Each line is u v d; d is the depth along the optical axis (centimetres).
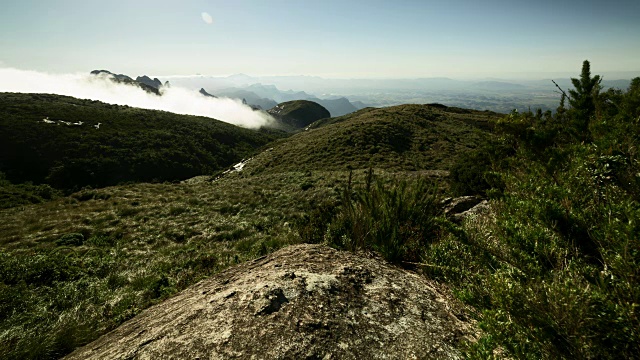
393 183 456
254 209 1811
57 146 7288
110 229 1547
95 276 818
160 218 1727
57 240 1365
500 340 135
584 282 145
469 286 206
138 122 10775
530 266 162
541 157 296
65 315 549
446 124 5334
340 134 4541
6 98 11344
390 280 260
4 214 2156
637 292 119
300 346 169
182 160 8506
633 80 350
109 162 7169
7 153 6694
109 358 174
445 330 194
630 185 183
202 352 164
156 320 226
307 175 2645
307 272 258
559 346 123
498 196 283
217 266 736
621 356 111
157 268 887
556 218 181
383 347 176
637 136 215
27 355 418
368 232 369
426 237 371
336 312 203
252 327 183
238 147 11681
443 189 1233
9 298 589
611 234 145
